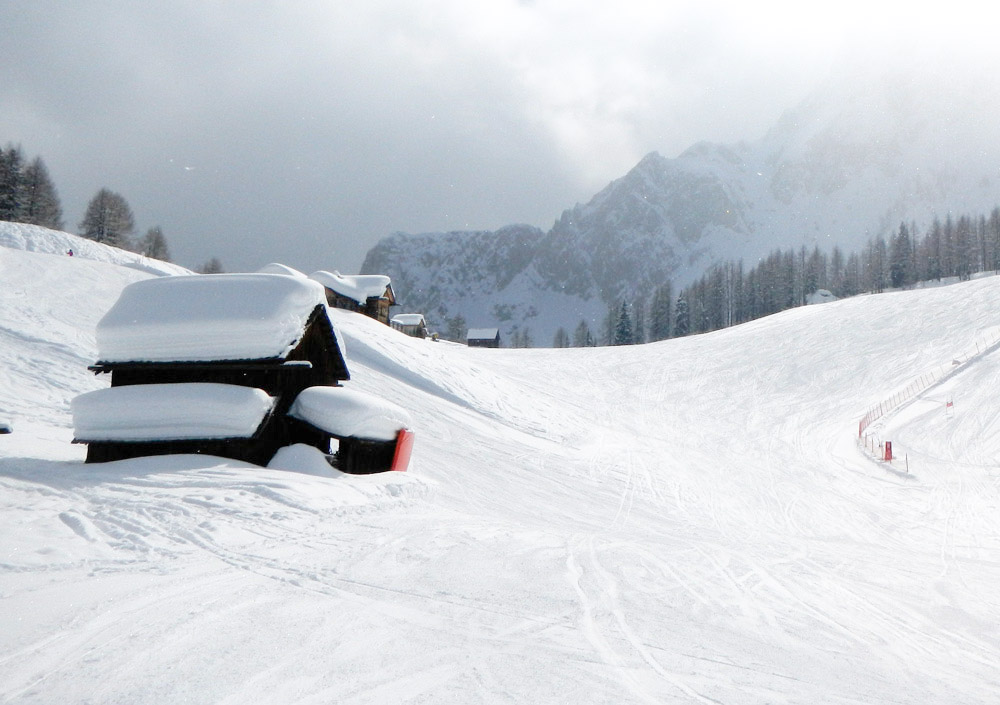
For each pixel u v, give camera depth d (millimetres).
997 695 5156
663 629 6082
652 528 16859
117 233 99938
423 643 5145
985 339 55750
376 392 30734
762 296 144375
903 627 7230
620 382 58781
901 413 44562
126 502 9438
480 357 66250
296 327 14750
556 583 7441
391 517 11078
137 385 14164
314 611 5688
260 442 14188
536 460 26719
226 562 7086
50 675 4168
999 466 33000
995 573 12156
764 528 19812
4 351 22797
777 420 46781
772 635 6348
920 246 145875
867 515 23406
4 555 6777
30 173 91750
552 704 4164
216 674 4293
